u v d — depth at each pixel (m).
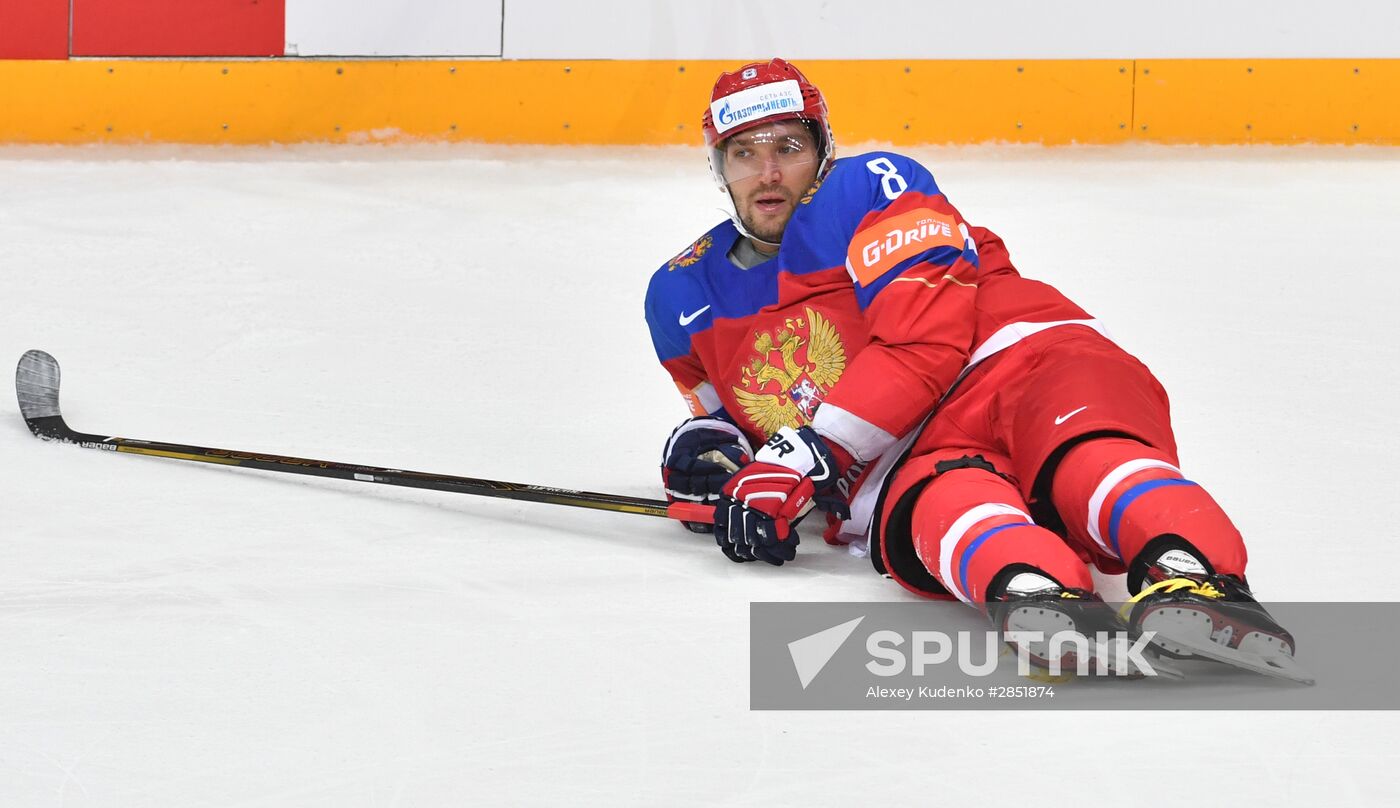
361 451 12.95
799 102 10.45
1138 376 9.00
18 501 11.30
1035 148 28.55
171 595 9.13
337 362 16.34
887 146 28.58
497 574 9.61
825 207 10.32
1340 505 10.96
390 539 10.45
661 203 24.67
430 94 28.69
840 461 9.58
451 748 6.82
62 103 28.75
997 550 7.73
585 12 28.50
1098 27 28.38
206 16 28.55
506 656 8.03
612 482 12.05
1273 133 28.59
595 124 28.75
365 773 6.57
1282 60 28.36
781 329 10.47
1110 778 6.38
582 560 9.97
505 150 28.56
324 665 7.91
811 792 6.33
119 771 6.61
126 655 8.08
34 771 6.61
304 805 6.27
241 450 12.93
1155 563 7.50
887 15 28.36
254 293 19.44
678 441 11.01
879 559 9.33
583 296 19.59
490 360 16.50
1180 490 7.70
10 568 9.66
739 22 28.44
